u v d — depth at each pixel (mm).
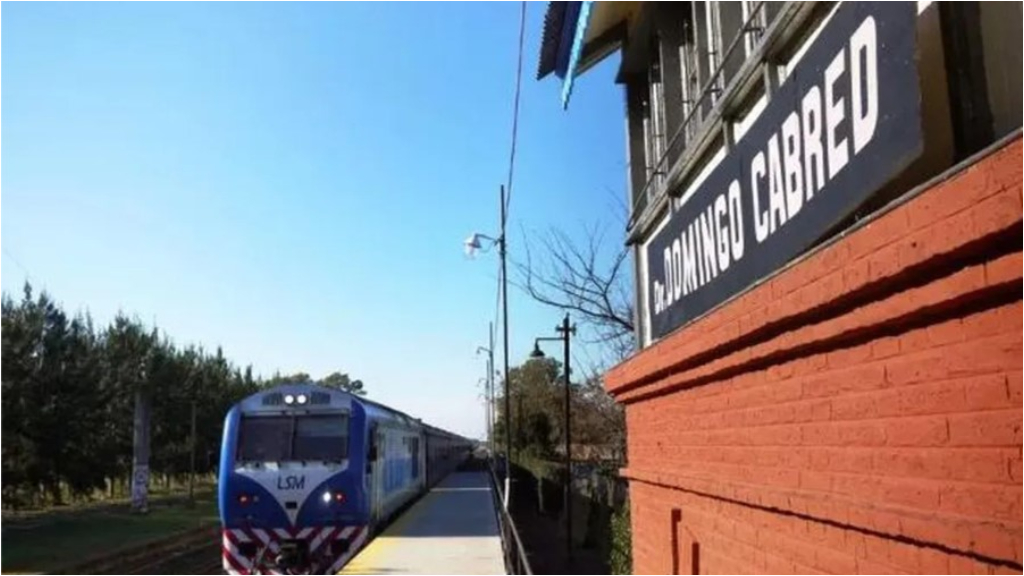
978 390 2285
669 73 6230
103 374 38156
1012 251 2098
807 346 3309
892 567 2732
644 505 6605
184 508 39125
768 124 3803
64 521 30469
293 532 17125
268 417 17781
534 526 32781
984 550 2201
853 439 2990
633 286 7461
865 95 2818
